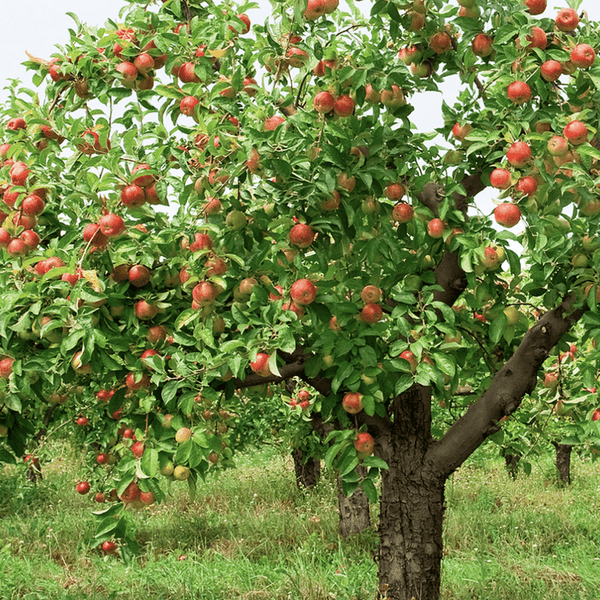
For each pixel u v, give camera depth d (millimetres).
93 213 3008
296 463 11133
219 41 3246
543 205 3242
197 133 3184
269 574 6352
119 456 7102
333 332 3279
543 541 7621
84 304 2936
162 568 6934
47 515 9852
